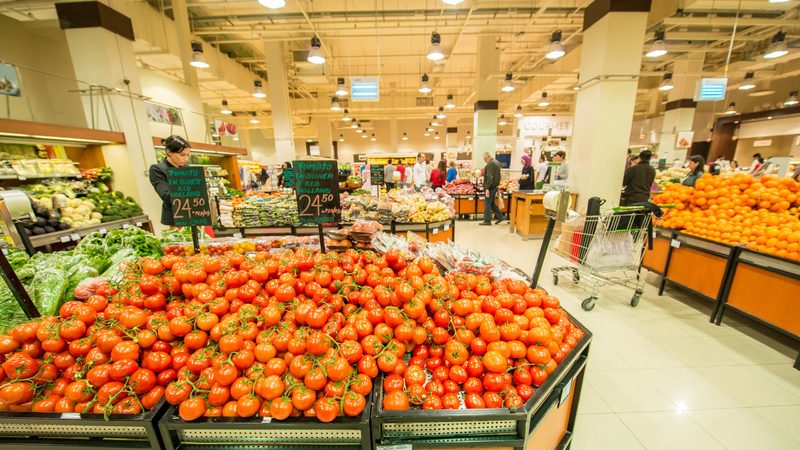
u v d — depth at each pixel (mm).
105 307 1376
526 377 1229
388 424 1101
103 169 4926
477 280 1621
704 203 3393
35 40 6395
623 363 2434
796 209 2879
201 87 10867
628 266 3188
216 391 1085
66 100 6918
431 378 1302
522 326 1360
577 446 1765
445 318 1355
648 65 11273
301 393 1059
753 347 2598
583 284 3898
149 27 6875
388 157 11758
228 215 4148
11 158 3920
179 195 1873
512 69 12812
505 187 8680
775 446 1741
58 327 1202
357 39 9859
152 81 7195
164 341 1226
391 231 4141
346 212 4191
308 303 1328
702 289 3092
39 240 3459
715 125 14750
